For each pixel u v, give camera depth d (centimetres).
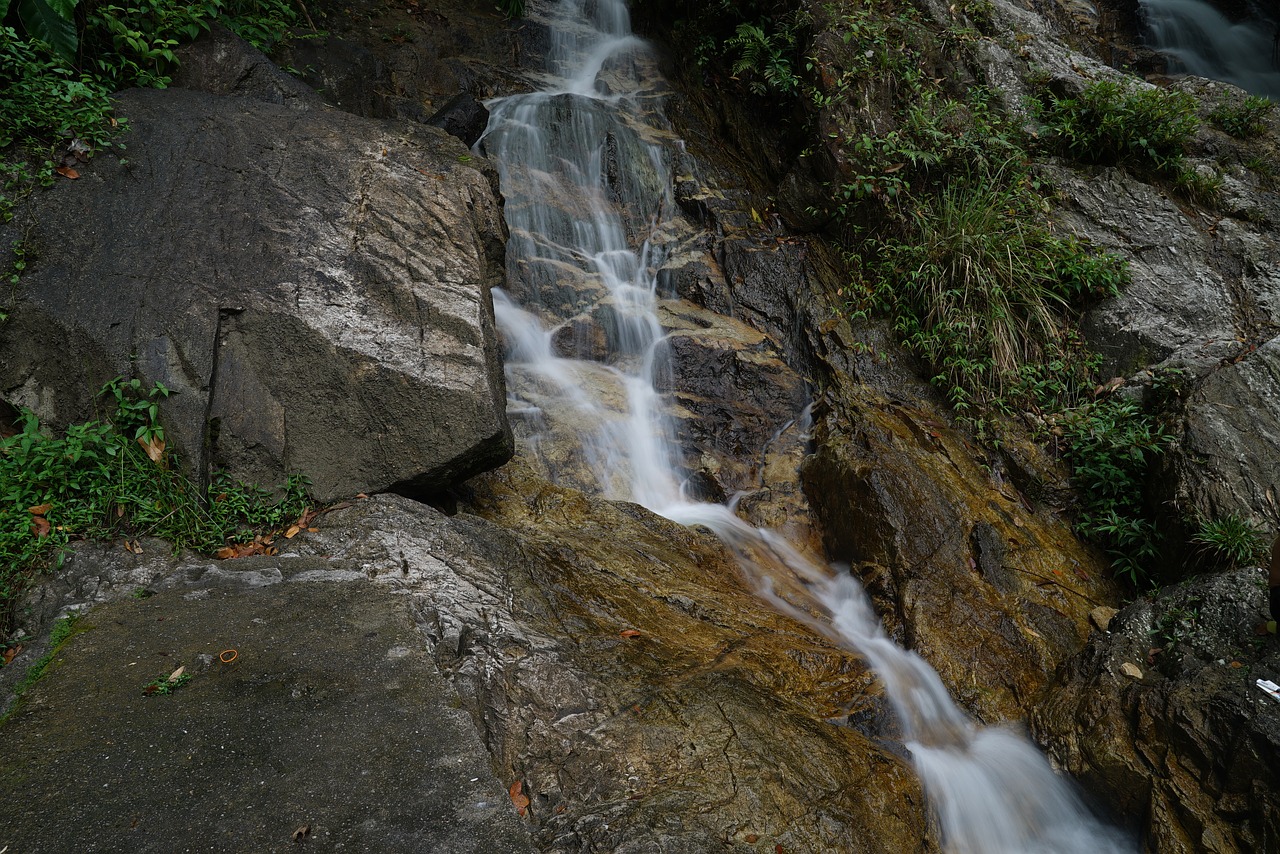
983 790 396
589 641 385
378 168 555
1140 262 700
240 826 241
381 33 870
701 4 960
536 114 837
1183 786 365
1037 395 643
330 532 418
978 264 681
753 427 657
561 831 284
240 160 520
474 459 470
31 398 417
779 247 772
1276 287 678
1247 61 1097
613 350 706
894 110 789
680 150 861
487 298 535
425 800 255
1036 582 517
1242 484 509
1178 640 426
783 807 319
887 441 599
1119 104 772
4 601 361
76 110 483
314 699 296
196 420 426
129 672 306
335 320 464
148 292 442
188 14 595
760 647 435
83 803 245
